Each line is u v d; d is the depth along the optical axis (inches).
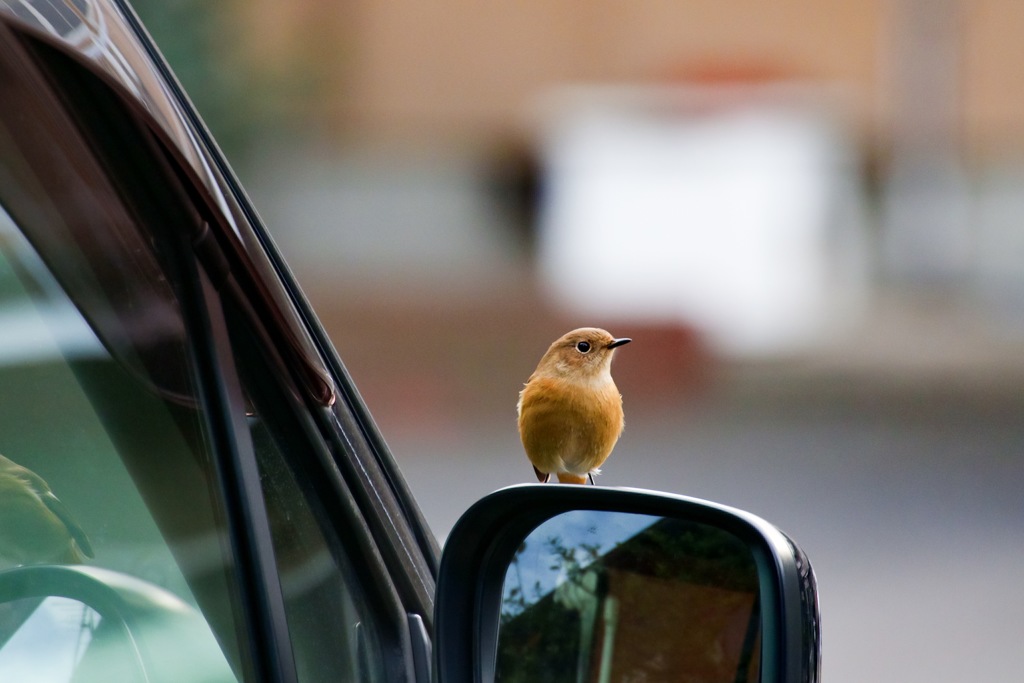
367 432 104.6
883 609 414.9
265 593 86.4
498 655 94.7
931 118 1295.5
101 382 85.0
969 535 512.1
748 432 790.5
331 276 1240.8
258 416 91.8
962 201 1299.2
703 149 1317.7
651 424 821.9
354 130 1330.0
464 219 1352.1
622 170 1326.3
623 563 95.3
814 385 974.4
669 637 92.1
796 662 83.7
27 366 83.0
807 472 655.8
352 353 1061.1
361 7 1330.0
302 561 91.4
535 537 97.2
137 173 86.0
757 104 1318.9
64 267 83.2
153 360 86.7
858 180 1317.7
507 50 1355.8
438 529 524.4
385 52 1347.2
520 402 226.7
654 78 1339.8
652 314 912.3
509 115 1360.7
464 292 1228.5
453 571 95.2
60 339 83.3
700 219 1294.3
